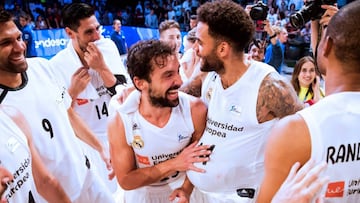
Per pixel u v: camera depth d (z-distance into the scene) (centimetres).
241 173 140
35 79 148
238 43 126
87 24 203
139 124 137
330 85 85
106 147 221
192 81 167
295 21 171
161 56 123
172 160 145
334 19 81
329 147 78
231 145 137
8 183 105
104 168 238
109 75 213
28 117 141
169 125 137
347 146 79
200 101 146
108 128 144
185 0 1087
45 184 135
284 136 81
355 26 76
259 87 129
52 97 153
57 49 693
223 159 139
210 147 142
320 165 76
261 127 133
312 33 175
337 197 83
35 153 131
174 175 156
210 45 128
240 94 132
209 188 148
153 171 145
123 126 139
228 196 152
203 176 145
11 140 110
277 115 130
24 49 133
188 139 146
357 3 79
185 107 140
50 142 149
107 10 1118
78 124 199
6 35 126
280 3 785
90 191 178
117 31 701
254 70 131
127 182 149
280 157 82
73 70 215
